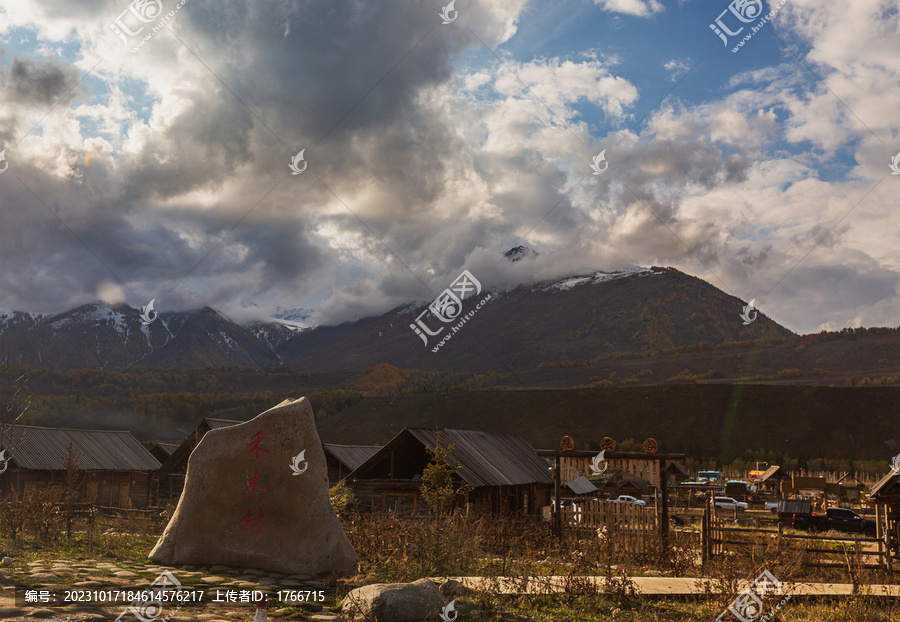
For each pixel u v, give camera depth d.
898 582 13.73
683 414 153.12
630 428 153.12
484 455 31.06
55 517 13.66
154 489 45.50
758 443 142.38
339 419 171.75
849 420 146.38
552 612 9.67
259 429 11.49
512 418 166.12
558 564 14.45
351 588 9.70
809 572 14.64
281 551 10.91
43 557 10.45
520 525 19.47
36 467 37.09
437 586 9.31
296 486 11.22
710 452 141.25
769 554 13.80
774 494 67.62
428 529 13.83
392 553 12.34
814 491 58.94
